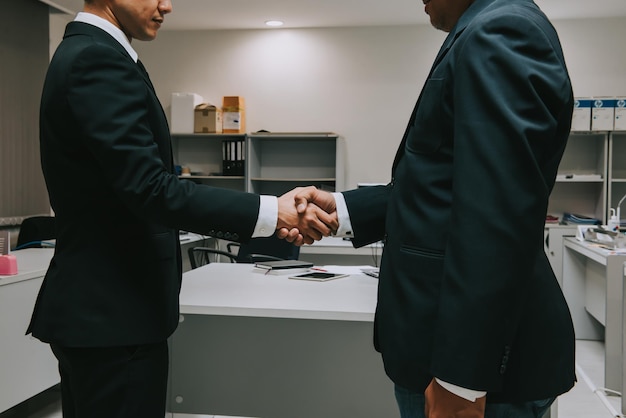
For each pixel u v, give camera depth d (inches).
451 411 30.8
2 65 170.1
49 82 40.9
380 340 38.5
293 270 97.7
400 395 37.6
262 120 232.7
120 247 43.1
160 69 237.0
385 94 224.5
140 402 43.8
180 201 41.7
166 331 45.4
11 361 93.5
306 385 83.4
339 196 53.9
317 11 205.8
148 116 44.1
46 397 119.3
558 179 197.5
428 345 33.9
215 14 210.7
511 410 34.3
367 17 212.5
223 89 234.2
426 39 221.1
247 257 148.8
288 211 48.0
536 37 30.5
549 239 188.7
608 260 126.0
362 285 83.5
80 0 195.3
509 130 29.3
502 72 30.0
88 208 42.7
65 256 43.0
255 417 84.5
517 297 29.8
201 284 84.2
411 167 36.3
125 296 42.8
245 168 219.9
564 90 30.6
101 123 38.9
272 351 84.0
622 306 116.8
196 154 235.8
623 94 206.8
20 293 95.7
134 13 44.9
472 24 32.4
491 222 29.1
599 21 207.2
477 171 29.8
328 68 227.9
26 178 180.4
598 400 122.7
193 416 98.1
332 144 229.3
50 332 41.9
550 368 34.3
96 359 42.3
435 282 33.9
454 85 32.2
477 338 29.0
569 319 36.7
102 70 39.8
